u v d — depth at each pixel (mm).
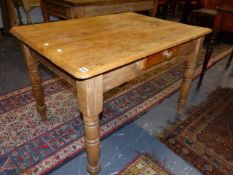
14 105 1637
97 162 1034
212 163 1223
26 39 994
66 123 1477
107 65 768
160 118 1571
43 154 1229
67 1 1901
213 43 1776
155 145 1329
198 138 1400
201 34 1186
